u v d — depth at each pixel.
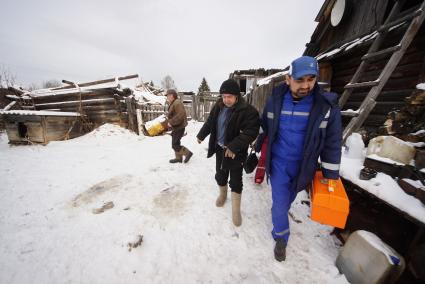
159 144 6.01
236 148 1.81
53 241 1.90
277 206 1.70
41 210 2.42
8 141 6.54
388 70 2.27
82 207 2.49
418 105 1.93
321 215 1.51
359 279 1.39
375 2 3.88
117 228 2.09
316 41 6.20
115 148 5.54
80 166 3.99
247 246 1.87
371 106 2.34
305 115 1.52
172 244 1.89
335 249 1.82
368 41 3.30
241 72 12.15
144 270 1.62
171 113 3.82
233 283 1.53
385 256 1.26
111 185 3.12
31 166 3.99
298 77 1.32
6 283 1.48
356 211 1.90
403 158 1.63
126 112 7.46
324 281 1.50
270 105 1.67
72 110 7.75
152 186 3.07
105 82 7.65
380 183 1.54
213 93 11.92
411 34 2.19
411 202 1.30
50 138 6.00
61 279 1.53
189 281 1.54
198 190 2.94
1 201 2.63
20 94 8.12
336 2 4.96
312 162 1.55
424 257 1.26
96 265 1.65
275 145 1.71
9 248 1.80
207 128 2.44
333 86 4.79
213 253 1.79
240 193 2.08
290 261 1.70
